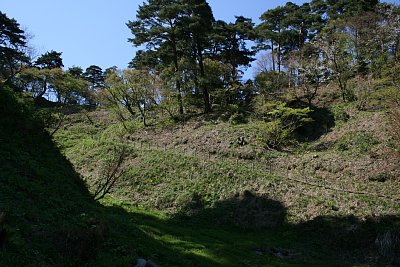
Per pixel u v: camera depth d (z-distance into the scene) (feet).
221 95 154.81
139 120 165.27
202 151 125.80
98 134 165.48
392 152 97.81
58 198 47.70
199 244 62.85
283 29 188.75
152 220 80.84
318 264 64.08
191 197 94.94
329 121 133.49
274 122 124.06
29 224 36.04
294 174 104.37
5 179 44.11
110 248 41.01
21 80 138.82
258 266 56.13
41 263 29.58
